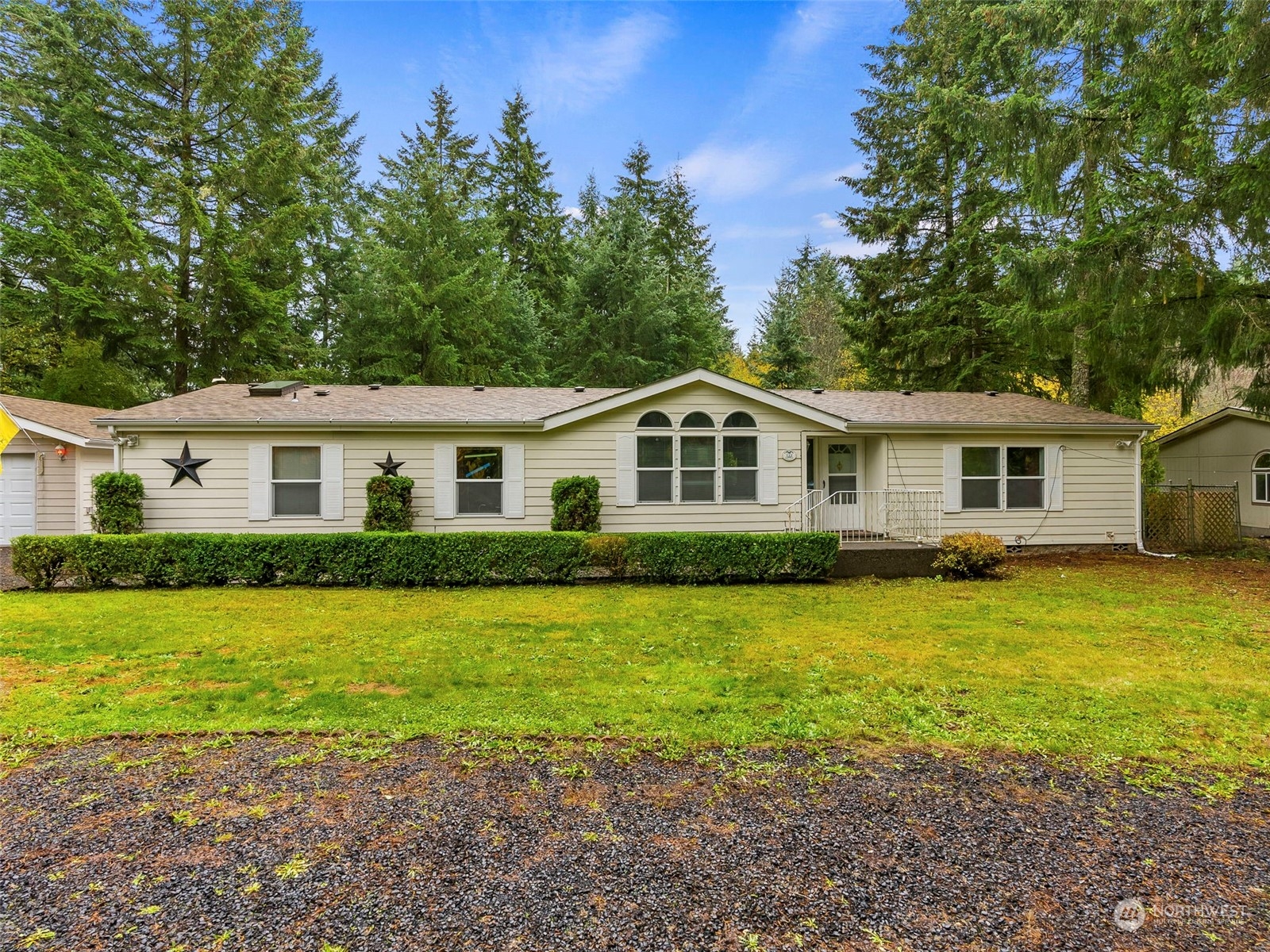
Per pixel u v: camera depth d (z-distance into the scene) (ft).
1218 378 39.32
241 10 65.72
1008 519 40.98
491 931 7.63
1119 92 35.96
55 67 58.59
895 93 66.74
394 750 12.66
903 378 69.87
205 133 64.75
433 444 37.04
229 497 35.81
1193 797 11.00
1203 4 29.84
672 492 37.81
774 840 9.57
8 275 57.67
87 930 7.62
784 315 81.51
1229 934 7.68
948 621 23.63
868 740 13.24
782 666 18.19
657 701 15.35
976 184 61.16
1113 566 36.63
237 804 10.57
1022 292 36.83
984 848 9.43
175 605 26.30
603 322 79.05
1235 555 40.98
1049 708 15.06
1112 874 8.84
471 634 21.72
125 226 55.98
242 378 63.31
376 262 67.46
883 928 7.72
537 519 37.60
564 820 10.12
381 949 7.30
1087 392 52.65
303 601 27.30
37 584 29.43
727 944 7.41
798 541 31.55
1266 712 14.82
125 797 10.75
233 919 7.83
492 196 93.09
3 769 11.77
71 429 40.45
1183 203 32.22
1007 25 40.42
